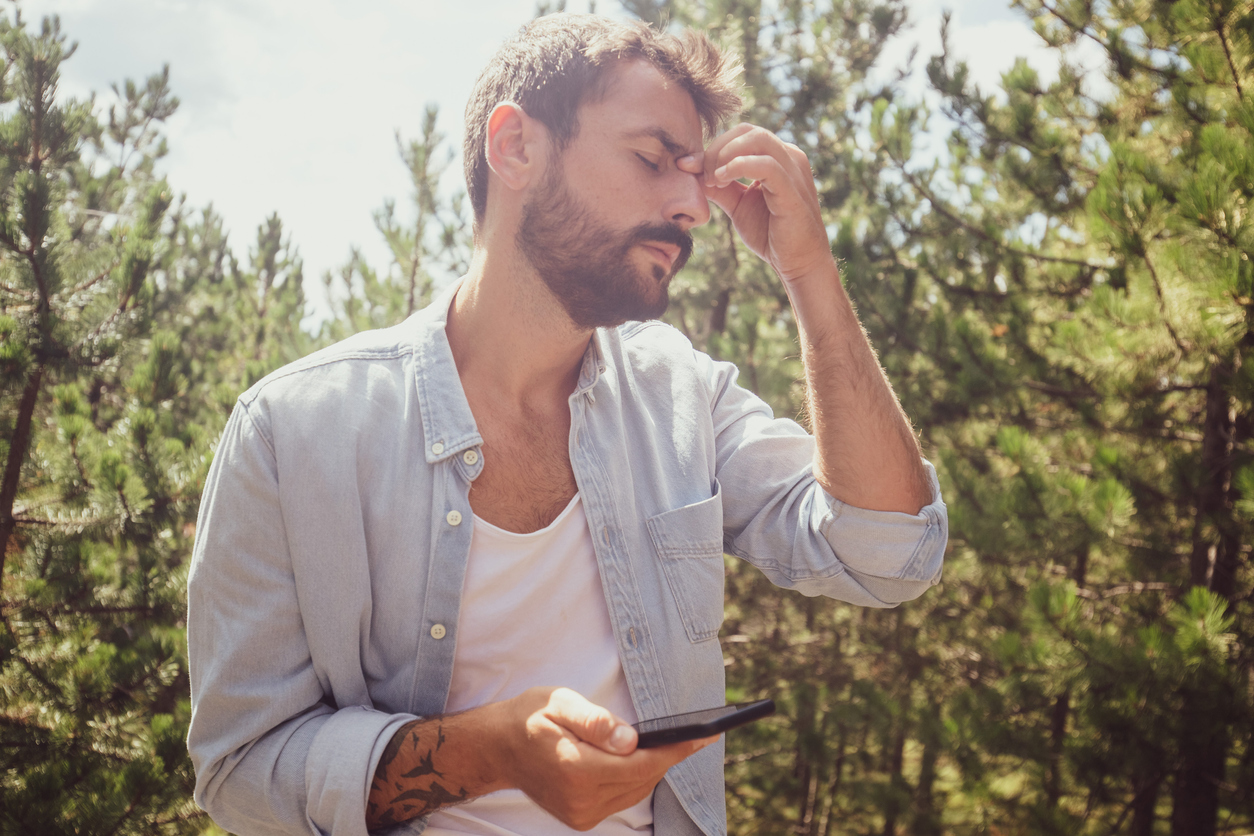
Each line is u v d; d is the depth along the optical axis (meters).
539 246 0.93
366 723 0.84
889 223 6.71
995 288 6.20
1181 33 4.86
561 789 0.72
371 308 7.80
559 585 0.98
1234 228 3.62
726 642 7.88
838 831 9.84
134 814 3.75
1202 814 5.15
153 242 4.62
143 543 4.54
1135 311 4.25
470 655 0.94
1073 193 5.98
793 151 1.05
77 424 4.30
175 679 4.90
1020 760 5.36
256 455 0.89
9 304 4.24
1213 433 5.06
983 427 6.06
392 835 0.86
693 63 0.97
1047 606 4.30
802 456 1.19
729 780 8.39
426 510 0.93
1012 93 6.40
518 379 1.00
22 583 4.35
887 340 6.23
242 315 10.91
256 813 0.86
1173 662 4.07
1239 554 5.29
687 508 1.07
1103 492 4.38
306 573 0.88
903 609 7.12
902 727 6.73
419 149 7.62
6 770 3.93
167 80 10.03
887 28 8.05
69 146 4.50
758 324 6.95
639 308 0.95
